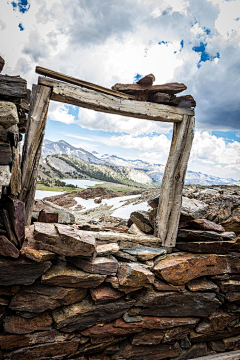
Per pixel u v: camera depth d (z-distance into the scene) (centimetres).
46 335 115
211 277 147
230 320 150
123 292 127
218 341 153
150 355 136
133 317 131
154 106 140
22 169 119
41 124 118
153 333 135
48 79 118
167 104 147
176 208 150
